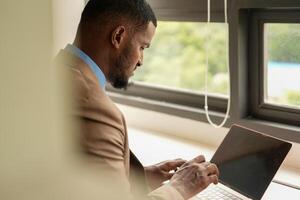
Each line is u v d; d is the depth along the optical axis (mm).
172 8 2012
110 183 876
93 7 1179
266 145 1337
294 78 1771
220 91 1995
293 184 1468
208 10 1856
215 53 1958
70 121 615
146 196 1138
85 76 1097
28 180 488
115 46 1176
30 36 460
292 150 1657
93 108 1042
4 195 476
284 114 1768
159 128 2121
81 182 584
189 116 1971
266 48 1795
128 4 1179
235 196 1301
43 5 464
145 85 2264
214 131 1899
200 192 1263
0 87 455
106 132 1045
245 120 1811
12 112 467
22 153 480
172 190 1115
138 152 1797
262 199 1340
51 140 502
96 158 1000
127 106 2254
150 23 1233
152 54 2324
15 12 445
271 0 1629
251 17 1793
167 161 1432
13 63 456
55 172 512
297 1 1565
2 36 444
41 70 477
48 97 491
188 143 1931
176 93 2137
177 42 2383
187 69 2311
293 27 1716
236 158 1383
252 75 1842
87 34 1178
